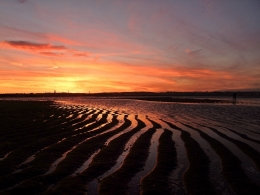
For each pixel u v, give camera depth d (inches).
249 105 2263.8
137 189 398.6
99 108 1973.4
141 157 569.0
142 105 2351.1
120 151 623.2
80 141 727.1
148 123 1103.6
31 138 754.2
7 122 1073.5
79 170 483.8
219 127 979.9
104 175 457.1
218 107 2020.2
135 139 761.6
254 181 426.9
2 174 449.7
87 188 399.2
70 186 401.1
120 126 1011.9
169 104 2485.2
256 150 620.1
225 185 411.2
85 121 1153.4
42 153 587.8
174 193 384.2
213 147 657.6
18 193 370.3
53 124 1039.0
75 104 2532.0
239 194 379.2
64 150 625.0
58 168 483.5
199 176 450.6
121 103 2728.8
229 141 726.5
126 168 492.1
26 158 554.6
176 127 991.0
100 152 606.9
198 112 1604.3
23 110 1700.3
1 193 368.2
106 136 805.2
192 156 574.9
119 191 389.4
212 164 518.3
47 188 394.0
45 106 2158.0
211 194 379.9
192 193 383.2
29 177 438.3
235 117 1302.9
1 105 2301.9
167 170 484.1
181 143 709.9
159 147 661.3
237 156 573.3
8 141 709.3
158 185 411.5
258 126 992.2
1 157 557.6
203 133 855.7
